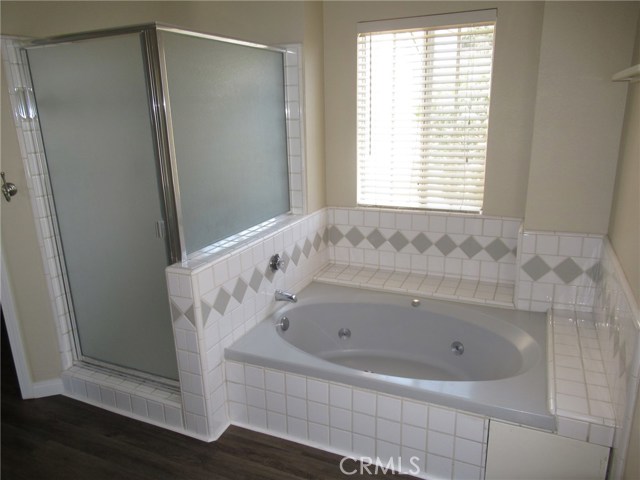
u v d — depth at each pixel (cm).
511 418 186
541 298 260
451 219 294
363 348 296
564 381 197
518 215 279
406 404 203
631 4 212
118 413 254
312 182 300
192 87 212
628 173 196
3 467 219
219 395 235
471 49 268
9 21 222
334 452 225
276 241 266
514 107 264
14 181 236
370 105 299
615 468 170
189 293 211
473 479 201
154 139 205
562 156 239
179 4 285
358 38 289
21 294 252
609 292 206
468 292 282
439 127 286
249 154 254
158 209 215
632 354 154
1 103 226
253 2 271
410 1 271
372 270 322
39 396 267
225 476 212
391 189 309
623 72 155
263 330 251
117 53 201
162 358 246
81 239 244
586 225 243
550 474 187
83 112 218
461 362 272
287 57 272
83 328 266
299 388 223
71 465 220
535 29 251
